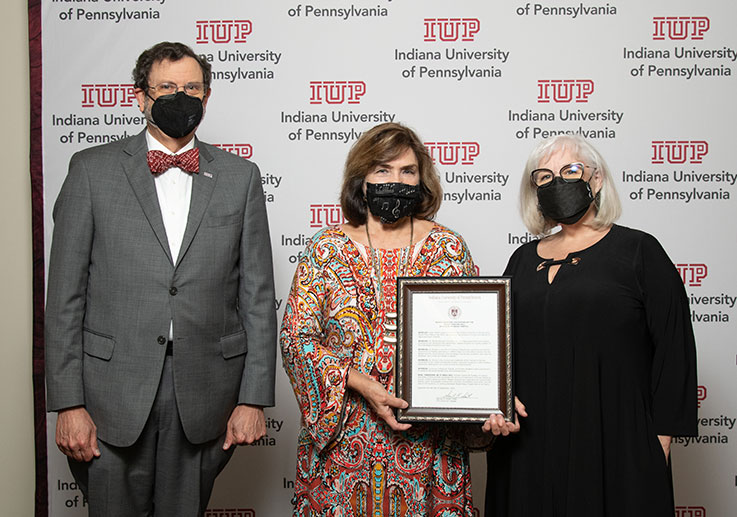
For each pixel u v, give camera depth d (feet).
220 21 8.75
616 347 5.40
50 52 8.68
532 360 5.68
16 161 8.64
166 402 5.87
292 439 8.71
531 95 8.80
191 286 5.85
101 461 5.81
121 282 5.78
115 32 8.71
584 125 8.79
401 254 5.76
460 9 8.77
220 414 6.07
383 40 8.78
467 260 5.95
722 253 8.77
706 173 8.78
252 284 6.25
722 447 8.75
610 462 5.34
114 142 6.26
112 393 5.74
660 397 5.43
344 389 5.41
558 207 5.66
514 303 5.85
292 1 8.76
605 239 5.74
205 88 6.27
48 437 8.55
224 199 6.11
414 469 5.52
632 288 5.48
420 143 5.96
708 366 8.77
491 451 6.06
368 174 5.78
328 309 5.69
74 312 5.78
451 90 8.80
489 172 8.80
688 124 8.77
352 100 8.78
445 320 5.47
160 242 5.84
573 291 5.52
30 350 8.63
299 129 8.80
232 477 8.75
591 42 8.78
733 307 8.77
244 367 6.28
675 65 8.77
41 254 8.61
